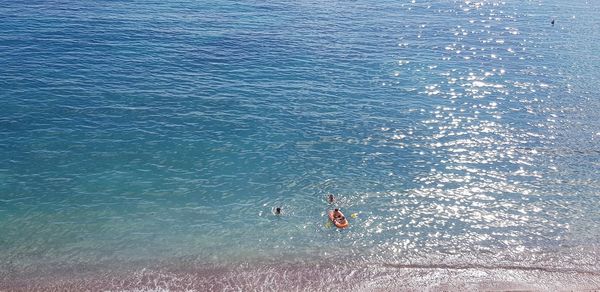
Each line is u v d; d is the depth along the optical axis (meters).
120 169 35.31
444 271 27.62
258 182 34.72
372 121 43.00
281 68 52.06
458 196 33.84
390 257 28.56
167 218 31.11
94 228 30.05
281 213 31.81
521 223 31.38
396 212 32.19
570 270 27.66
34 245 28.55
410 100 47.12
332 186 34.59
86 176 34.47
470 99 47.84
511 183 35.31
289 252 28.73
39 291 25.47
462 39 65.19
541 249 29.22
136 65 50.09
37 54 50.62
